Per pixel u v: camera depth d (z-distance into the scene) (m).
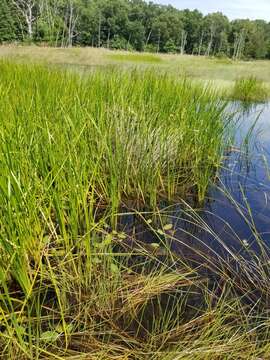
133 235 2.33
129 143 2.94
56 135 2.33
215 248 2.24
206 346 1.39
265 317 1.58
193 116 3.32
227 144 4.00
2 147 1.73
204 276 1.95
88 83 4.06
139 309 1.68
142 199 2.85
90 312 1.63
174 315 1.65
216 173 3.31
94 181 2.52
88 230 1.71
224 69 14.87
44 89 3.59
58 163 2.06
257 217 2.67
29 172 1.89
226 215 2.70
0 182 1.50
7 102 2.69
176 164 3.24
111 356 1.38
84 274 1.80
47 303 1.67
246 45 54.66
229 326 1.57
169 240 2.32
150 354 1.41
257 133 4.75
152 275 1.91
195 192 3.08
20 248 1.54
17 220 1.53
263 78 12.02
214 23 51.91
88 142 2.72
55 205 1.81
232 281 1.90
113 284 1.76
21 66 5.36
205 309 1.69
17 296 1.70
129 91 3.64
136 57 14.48
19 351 1.35
